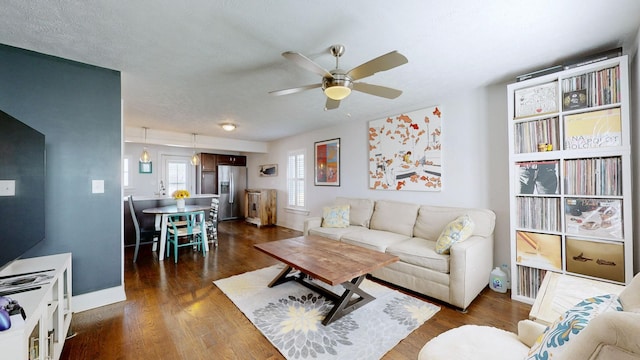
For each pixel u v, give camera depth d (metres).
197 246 4.51
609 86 2.04
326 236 3.64
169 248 4.27
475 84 2.87
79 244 2.29
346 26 1.76
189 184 7.52
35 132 1.78
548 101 2.33
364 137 4.38
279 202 6.63
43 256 2.10
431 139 3.42
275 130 5.43
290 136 6.14
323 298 2.54
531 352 0.90
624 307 0.79
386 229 3.61
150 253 4.21
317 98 3.29
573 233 2.18
